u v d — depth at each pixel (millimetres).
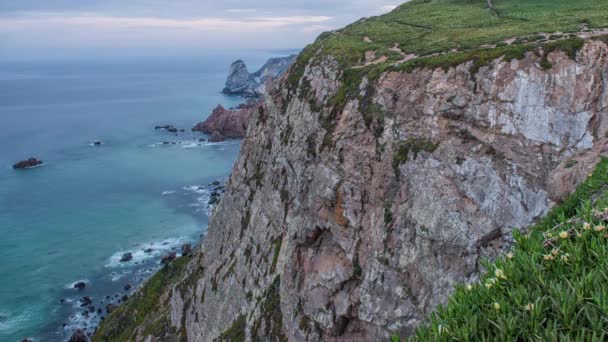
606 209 11094
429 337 8711
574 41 34125
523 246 11039
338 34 63500
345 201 37719
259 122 58156
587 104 32562
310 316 38719
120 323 66688
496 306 8398
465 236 32000
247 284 48250
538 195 31172
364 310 35219
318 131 43281
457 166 33719
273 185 49344
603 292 7754
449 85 36156
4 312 75125
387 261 34781
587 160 21953
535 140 32938
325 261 39000
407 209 34812
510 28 46812
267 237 48000
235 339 45438
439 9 74812
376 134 38250
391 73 39656
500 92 34250
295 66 56656
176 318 59094
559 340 7500
